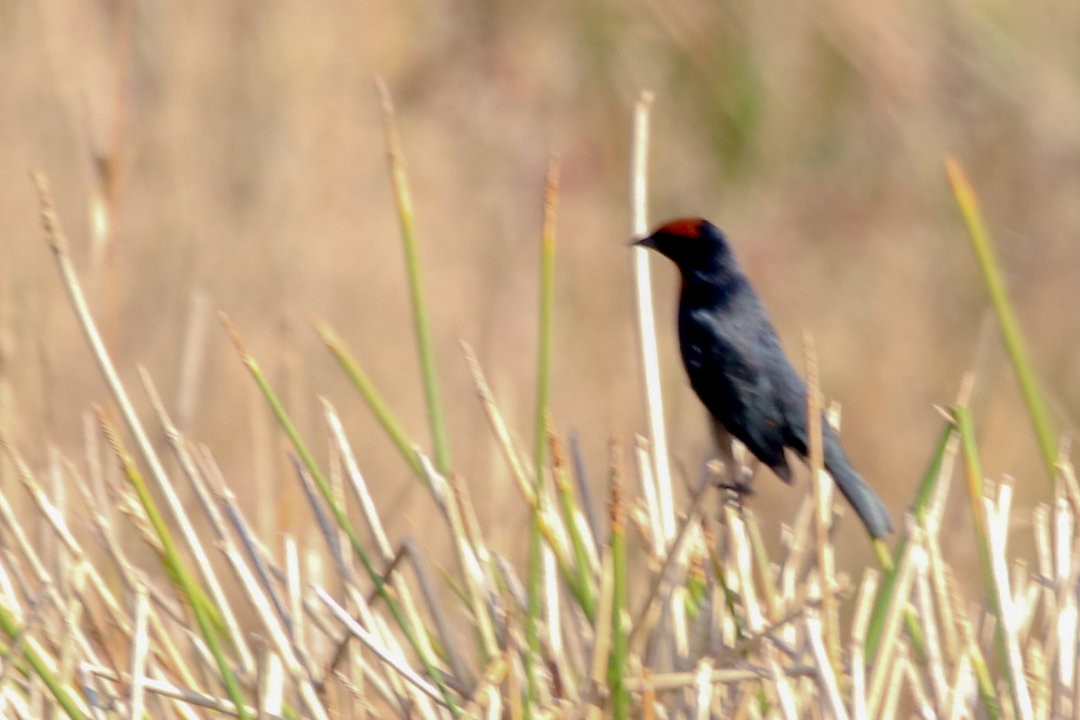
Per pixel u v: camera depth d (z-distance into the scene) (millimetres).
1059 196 17672
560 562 7156
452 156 17094
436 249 15219
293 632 7199
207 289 13133
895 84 18625
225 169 14453
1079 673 6734
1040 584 7578
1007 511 7465
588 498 7883
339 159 15070
